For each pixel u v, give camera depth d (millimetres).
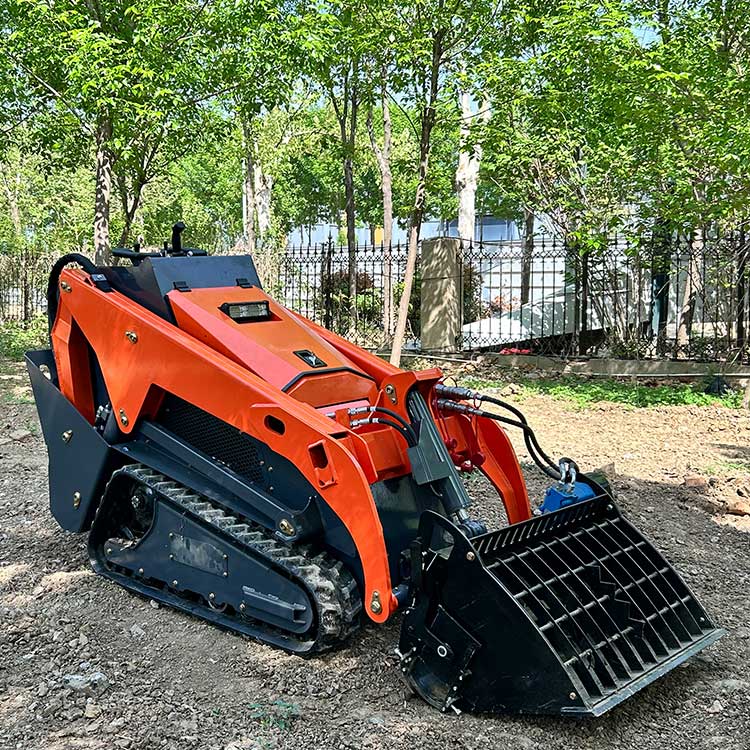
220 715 3506
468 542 3418
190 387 4309
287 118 26672
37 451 7855
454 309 13727
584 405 10047
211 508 4320
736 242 11742
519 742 3330
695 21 10883
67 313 5039
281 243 24922
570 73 10492
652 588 3945
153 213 27156
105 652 4039
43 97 11406
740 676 3893
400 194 23688
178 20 9859
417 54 9914
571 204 11578
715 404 10039
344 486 3730
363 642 4152
